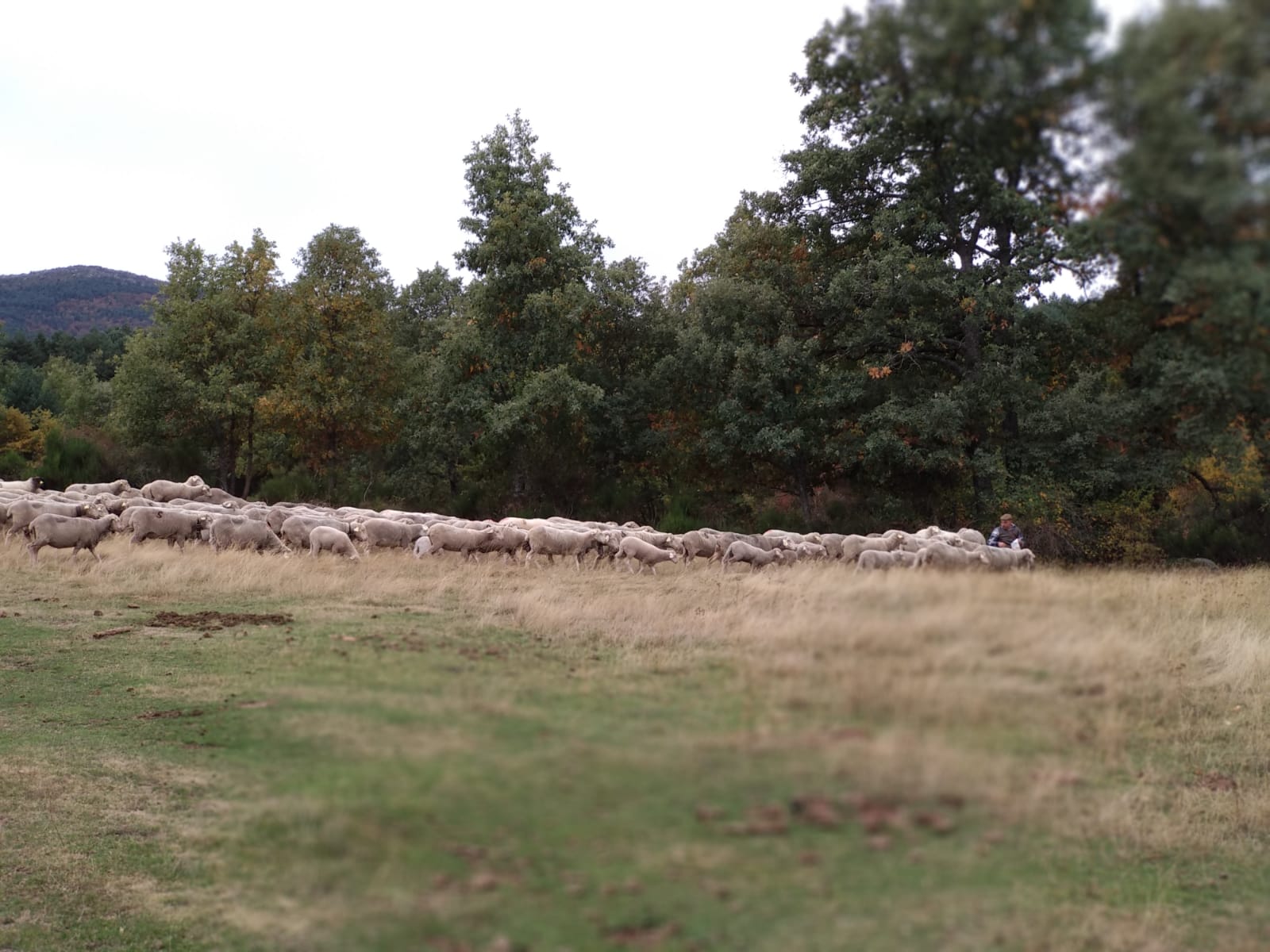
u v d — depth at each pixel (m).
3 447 52.28
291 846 3.07
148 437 39.34
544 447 37.06
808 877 2.63
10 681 10.94
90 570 17.11
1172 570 15.80
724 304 30.19
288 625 11.90
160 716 9.16
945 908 2.61
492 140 37.16
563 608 9.32
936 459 24.84
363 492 42.72
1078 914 5.13
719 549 22.27
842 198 23.22
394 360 41.75
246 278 40.91
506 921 2.60
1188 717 8.02
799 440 28.53
